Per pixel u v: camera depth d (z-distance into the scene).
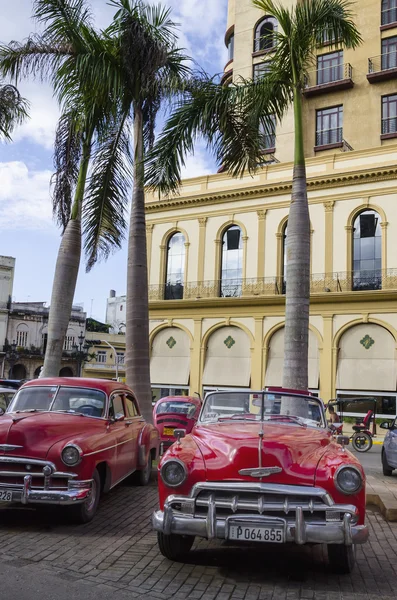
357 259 27.30
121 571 5.19
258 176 30.09
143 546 6.07
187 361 30.59
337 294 26.78
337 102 31.89
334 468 5.04
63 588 4.67
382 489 9.16
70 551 5.77
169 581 4.96
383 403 25.66
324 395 26.66
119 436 8.21
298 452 5.30
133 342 12.00
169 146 11.68
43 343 60.22
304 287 10.59
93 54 12.11
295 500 5.00
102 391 8.43
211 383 29.52
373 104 31.06
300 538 4.80
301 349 10.36
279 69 12.17
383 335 26.14
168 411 14.93
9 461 6.67
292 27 12.09
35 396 8.31
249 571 5.31
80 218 13.48
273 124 12.68
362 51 31.72
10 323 58.28
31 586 4.68
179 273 31.94
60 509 7.76
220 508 5.07
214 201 31.16
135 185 12.68
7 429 6.92
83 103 13.11
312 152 32.00
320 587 4.93
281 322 28.23
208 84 12.18
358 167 27.38
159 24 12.73
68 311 12.98
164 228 32.56
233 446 5.34
